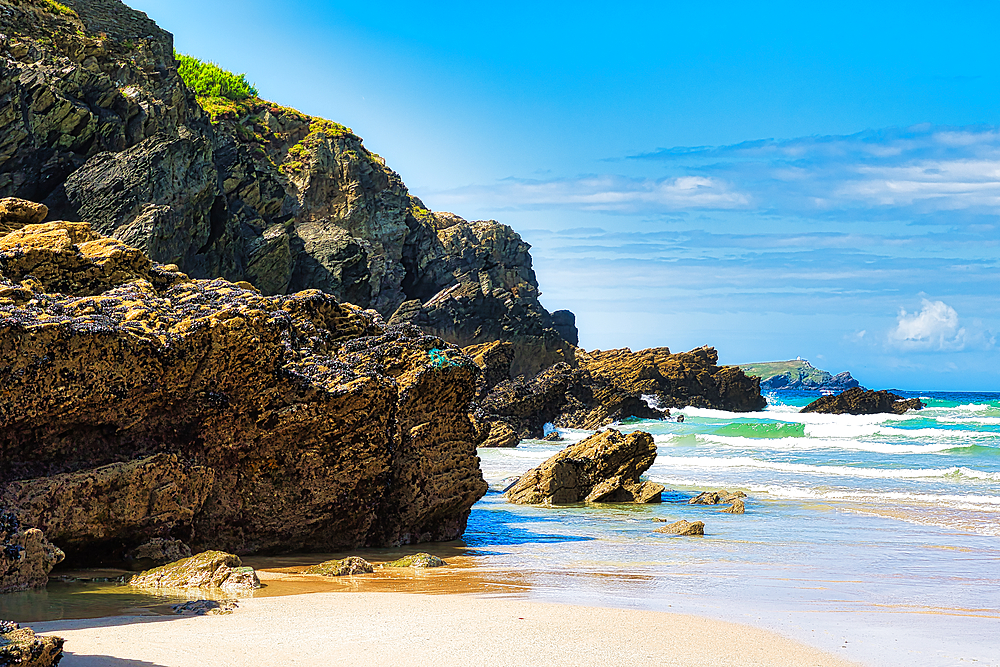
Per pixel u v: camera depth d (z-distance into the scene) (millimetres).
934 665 9367
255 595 12492
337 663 8727
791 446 54906
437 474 18656
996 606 12914
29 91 49531
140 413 13547
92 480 12758
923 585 14695
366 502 16969
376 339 18297
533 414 68875
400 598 12422
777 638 10391
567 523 23250
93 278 15055
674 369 105562
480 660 8992
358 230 88188
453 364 18375
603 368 104875
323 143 89438
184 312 14148
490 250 111312
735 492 29906
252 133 83000
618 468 29094
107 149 54156
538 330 99438
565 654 9320
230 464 15016
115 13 62031
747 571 15977
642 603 12641
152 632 9812
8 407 11875
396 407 17359
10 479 12320
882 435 63594
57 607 11062
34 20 54938
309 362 16219
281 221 72750
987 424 79250
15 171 49438
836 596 13578
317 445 15844
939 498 29031
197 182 55875
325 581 13961
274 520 15641
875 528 22266
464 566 16062
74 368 12344
